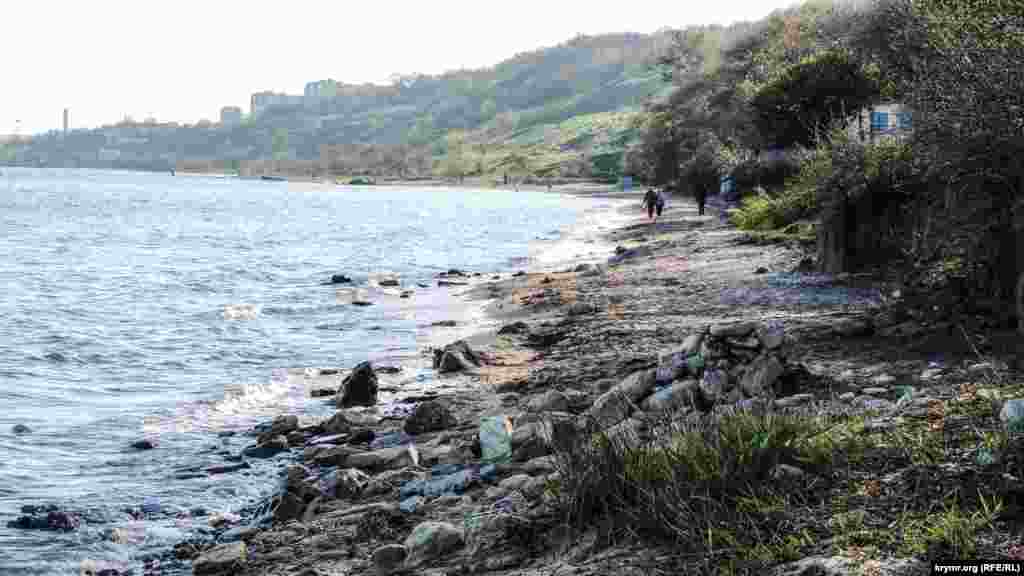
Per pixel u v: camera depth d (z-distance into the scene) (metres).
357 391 14.23
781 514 5.64
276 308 26.22
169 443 12.42
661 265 27.56
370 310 25.59
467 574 6.13
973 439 6.29
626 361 14.20
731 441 6.44
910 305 13.59
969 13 13.23
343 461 10.69
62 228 64.50
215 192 160.12
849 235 19.59
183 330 22.48
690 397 9.55
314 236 58.72
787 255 25.33
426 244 51.69
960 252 14.52
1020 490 5.30
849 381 9.90
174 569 7.81
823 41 61.62
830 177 20.00
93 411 14.45
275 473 10.74
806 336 12.96
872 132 21.91
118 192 148.12
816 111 46.03
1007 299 12.34
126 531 8.88
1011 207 12.43
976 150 12.25
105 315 25.16
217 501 9.82
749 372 9.82
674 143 105.81
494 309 23.88
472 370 15.66
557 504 6.57
